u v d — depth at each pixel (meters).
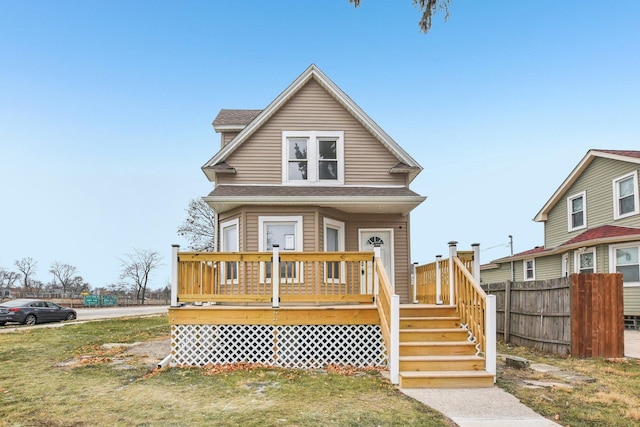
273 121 12.44
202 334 8.44
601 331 9.28
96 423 4.93
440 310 8.77
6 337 12.98
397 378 6.86
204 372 7.64
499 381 7.04
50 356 9.45
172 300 8.38
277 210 11.16
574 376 7.39
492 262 26.73
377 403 5.75
